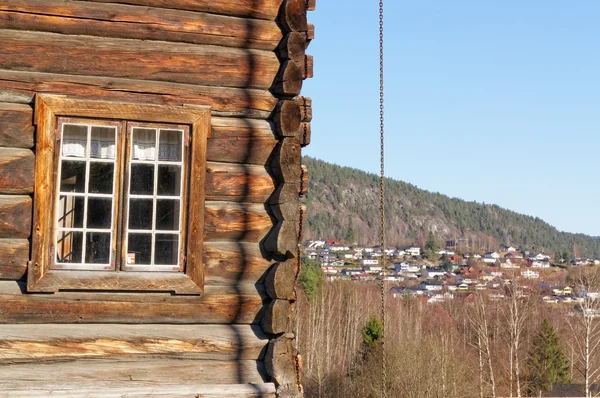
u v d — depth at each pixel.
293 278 6.15
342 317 56.16
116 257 5.97
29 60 5.90
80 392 5.59
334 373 42.19
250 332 6.16
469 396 36.91
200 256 6.08
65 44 5.97
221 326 6.13
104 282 5.86
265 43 6.41
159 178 6.14
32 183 5.83
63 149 5.97
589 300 37.97
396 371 34.47
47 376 5.68
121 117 6.01
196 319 6.07
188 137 6.16
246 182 6.26
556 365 44.78
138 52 6.11
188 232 6.08
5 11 5.88
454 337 49.69
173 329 6.00
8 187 5.78
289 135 6.28
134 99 6.07
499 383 43.44
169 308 6.01
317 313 51.12
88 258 5.95
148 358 5.93
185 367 5.96
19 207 5.80
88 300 5.86
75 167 5.97
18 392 5.51
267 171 6.34
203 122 6.16
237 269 6.19
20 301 5.73
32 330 5.72
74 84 5.96
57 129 5.91
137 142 6.12
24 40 5.90
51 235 5.82
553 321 49.19
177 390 5.77
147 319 5.97
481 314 47.00
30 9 5.92
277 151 6.29
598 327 48.69
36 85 5.89
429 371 33.66
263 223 6.28
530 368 44.81
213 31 6.29
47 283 5.74
